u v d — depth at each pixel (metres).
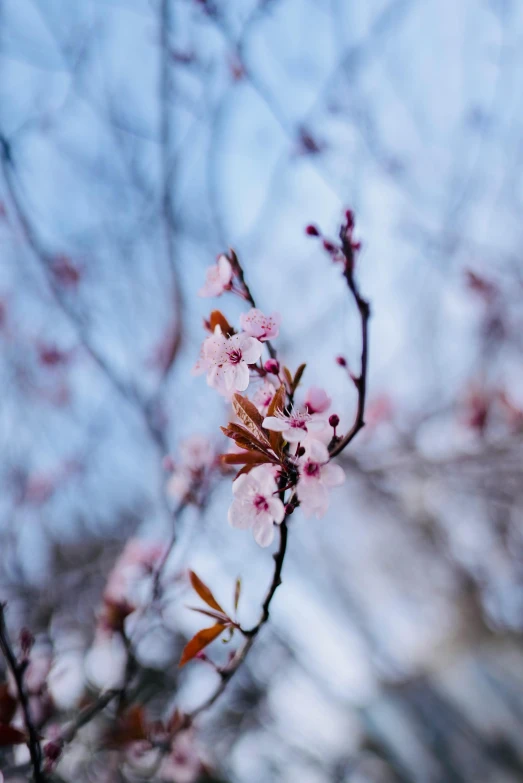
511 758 8.20
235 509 1.37
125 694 2.27
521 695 8.43
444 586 8.02
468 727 8.62
